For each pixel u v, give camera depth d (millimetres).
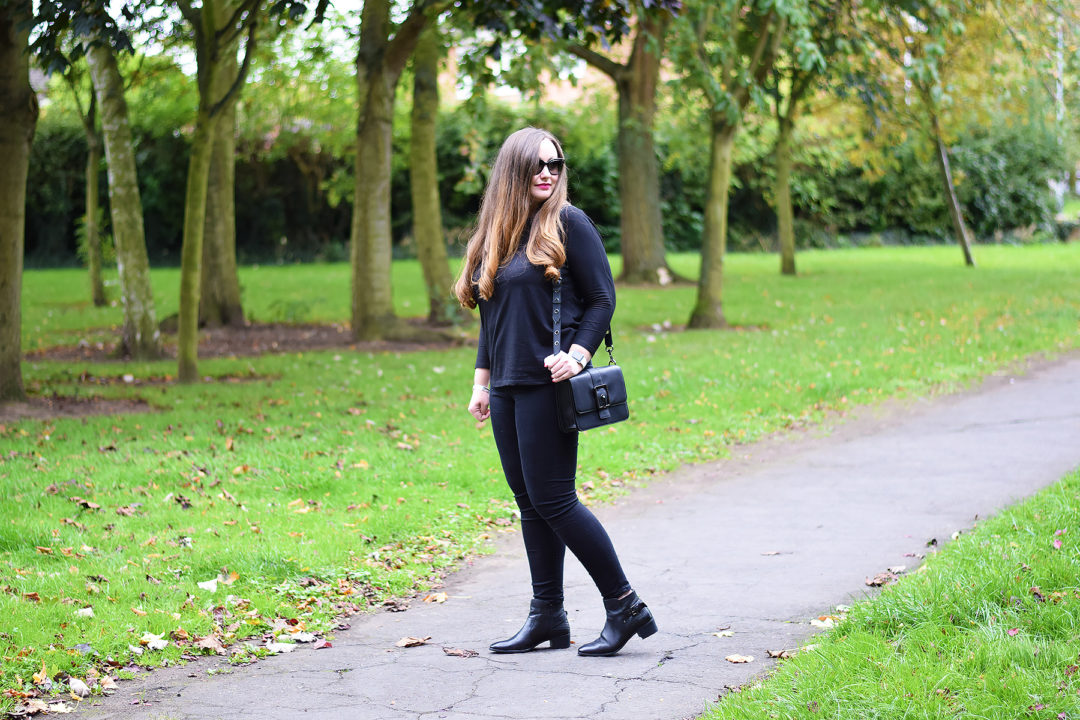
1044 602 3508
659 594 4480
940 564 4109
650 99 21453
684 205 33156
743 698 3010
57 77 18453
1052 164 34531
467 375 11094
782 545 5215
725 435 8352
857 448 7688
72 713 3252
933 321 13516
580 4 9305
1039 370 10430
